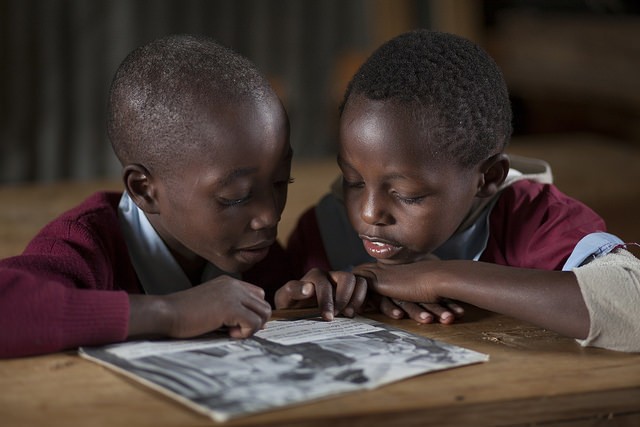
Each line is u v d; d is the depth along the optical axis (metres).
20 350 1.29
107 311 1.33
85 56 5.84
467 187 1.63
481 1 6.07
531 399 1.17
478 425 1.16
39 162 5.88
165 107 1.50
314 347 1.33
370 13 6.28
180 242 1.67
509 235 1.81
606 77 5.16
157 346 1.33
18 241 2.45
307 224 1.99
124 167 1.62
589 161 3.94
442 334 1.48
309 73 6.33
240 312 1.38
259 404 1.09
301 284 1.60
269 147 1.50
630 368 1.31
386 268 1.63
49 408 1.11
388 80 1.53
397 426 1.11
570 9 5.52
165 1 5.95
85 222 1.61
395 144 1.51
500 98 1.65
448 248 1.81
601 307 1.40
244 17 6.16
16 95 5.76
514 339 1.45
